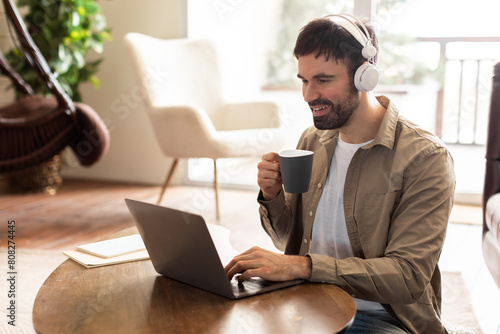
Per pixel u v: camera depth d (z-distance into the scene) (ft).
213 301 2.99
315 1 15.62
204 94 10.79
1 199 11.49
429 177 3.61
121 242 4.06
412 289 3.32
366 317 3.63
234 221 9.84
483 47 12.46
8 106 9.67
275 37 16.31
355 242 3.89
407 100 13.05
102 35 11.83
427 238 3.43
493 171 6.52
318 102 3.68
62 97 9.21
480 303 6.51
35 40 11.08
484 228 6.59
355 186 3.87
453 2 12.32
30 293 6.59
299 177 3.38
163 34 12.37
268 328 2.63
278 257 3.27
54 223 9.74
